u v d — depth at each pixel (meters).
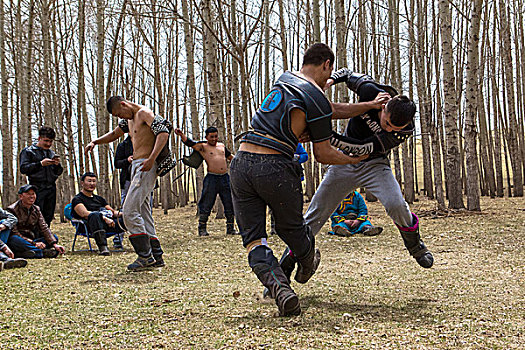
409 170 16.44
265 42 15.70
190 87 14.76
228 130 12.25
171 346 2.54
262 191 2.95
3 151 14.49
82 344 2.61
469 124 11.65
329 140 3.10
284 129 2.94
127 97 19.91
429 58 15.90
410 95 17.77
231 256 6.18
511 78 18.81
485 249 5.99
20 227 6.59
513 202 15.46
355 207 8.14
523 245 6.20
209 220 12.78
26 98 15.05
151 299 3.73
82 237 9.30
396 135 3.47
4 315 3.28
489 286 3.89
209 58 11.85
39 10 14.10
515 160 19.20
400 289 3.86
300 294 3.75
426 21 16.17
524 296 3.52
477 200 11.60
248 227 3.07
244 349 2.45
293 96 2.96
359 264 5.18
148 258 5.32
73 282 4.58
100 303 3.62
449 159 11.90
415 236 3.74
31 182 7.36
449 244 6.54
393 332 2.67
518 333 2.63
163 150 5.38
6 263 5.51
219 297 3.74
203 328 2.85
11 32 14.79
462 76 17.69
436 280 4.19
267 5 14.75
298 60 18.69
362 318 2.98
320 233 8.39
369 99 3.60
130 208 5.25
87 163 13.45
